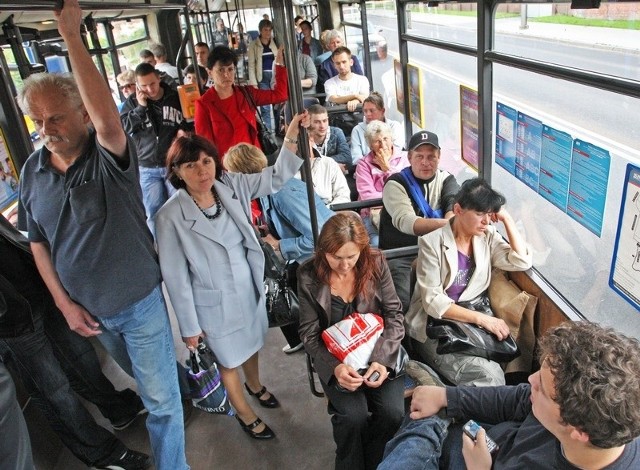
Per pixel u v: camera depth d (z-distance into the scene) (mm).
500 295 2658
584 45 2000
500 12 2559
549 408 1340
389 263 3117
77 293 2064
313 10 9555
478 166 3098
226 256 2408
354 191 4586
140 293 2094
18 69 2945
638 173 1785
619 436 1205
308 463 2625
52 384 2338
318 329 2357
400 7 4402
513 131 2660
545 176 2432
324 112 4625
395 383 2332
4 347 2225
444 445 1804
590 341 1288
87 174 1902
